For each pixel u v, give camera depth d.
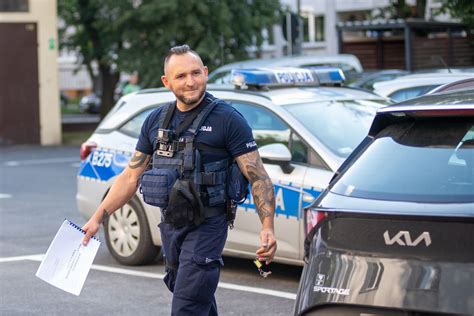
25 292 10.78
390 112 5.84
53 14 35.44
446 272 5.07
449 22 25.12
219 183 6.83
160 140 6.91
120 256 12.03
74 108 71.00
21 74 35.34
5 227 15.71
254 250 10.66
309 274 5.60
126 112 12.32
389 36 27.39
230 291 10.56
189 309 6.80
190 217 6.71
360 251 5.36
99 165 12.26
